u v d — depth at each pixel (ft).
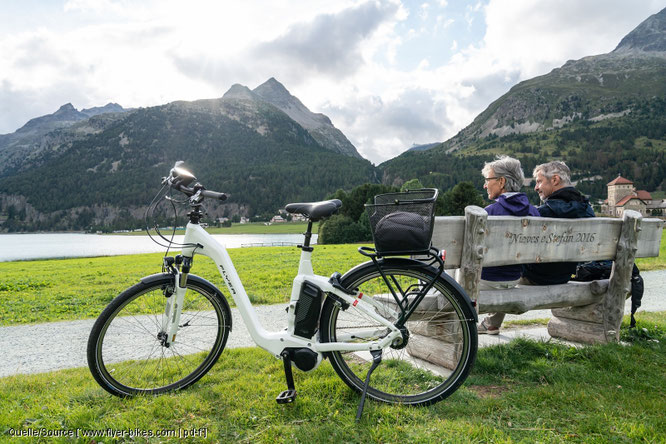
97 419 8.46
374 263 9.05
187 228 9.94
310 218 9.21
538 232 11.30
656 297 24.72
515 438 7.70
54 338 16.88
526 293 11.70
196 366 10.48
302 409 8.77
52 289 35.06
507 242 10.75
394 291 9.23
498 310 11.35
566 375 10.46
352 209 240.94
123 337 9.87
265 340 9.31
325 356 9.63
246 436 7.91
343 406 9.04
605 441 7.45
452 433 7.82
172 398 9.34
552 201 12.73
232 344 14.44
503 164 12.48
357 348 9.05
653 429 7.72
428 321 10.36
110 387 9.42
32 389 10.19
